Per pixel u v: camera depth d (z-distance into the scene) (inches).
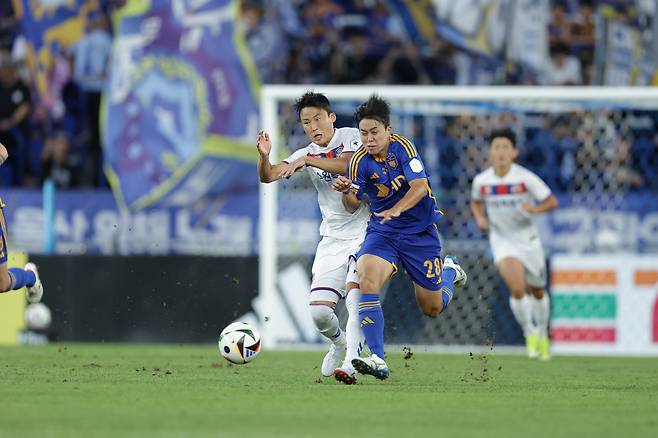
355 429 660.1
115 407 770.8
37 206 2413.9
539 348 1683.1
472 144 2329.0
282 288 1894.7
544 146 2388.0
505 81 2618.1
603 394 968.9
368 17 2650.1
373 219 1028.5
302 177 2075.5
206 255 1931.6
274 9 2603.3
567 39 2615.7
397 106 2048.5
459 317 1937.7
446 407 807.7
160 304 1929.1
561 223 2320.4
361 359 969.5
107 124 2541.8
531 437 632.4
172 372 1176.2
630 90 1916.8
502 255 1683.1
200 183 2488.9
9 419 689.6
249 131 2541.8
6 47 2593.5
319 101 1067.3
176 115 2527.1
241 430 644.7
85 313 1942.7
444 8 2632.9
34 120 2566.4
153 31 2561.5
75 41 2576.3
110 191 2472.9
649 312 1844.2
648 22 2628.0
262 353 1699.1
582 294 1857.8
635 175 2380.7
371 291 992.2
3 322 1947.6
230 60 2561.5
